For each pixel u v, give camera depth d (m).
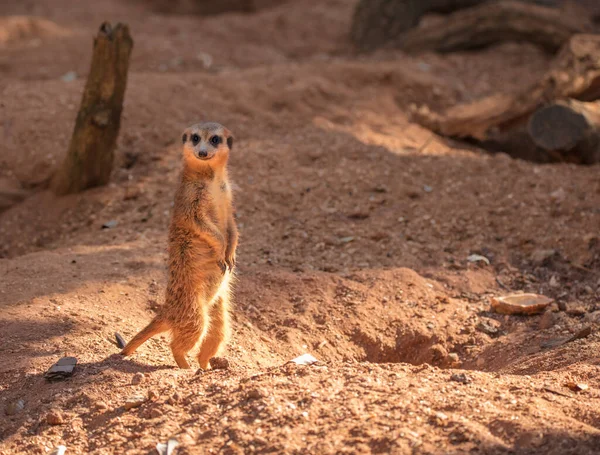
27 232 9.38
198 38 16.64
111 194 9.77
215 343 5.99
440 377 4.95
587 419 4.36
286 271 7.64
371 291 7.30
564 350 5.91
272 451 4.14
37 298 6.57
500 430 4.19
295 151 10.62
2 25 15.65
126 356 5.68
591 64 11.25
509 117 11.40
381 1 16.28
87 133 9.55
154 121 11.27
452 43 15.67
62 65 14.18
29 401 5.08
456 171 10.04
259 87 12.57
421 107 13.10
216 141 5.75
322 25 17.95
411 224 8.86
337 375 5.01
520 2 15.05
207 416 4.59
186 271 5.69
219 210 5.92
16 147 10.55
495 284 7.71
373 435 4.16
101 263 7.52
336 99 12.76
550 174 9.89
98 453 4.38
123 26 9.36
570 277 7.85
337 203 9.27
